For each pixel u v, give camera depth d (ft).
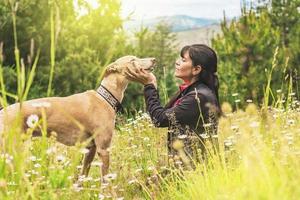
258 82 49.52
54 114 17.43
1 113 16.78
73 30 57.31
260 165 10.77
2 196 11.53
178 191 14.12
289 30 68.39
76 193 13.67
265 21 55.93
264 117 16.94
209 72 17.43
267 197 10.13
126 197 15.87
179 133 16.69
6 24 49.11
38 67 51.34
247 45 53.06
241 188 11.35
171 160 15.43
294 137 14.84
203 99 16.70
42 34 52.03
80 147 13.17
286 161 12.51
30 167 14.16
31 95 48.24
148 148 19.34
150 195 14.75
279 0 68.80
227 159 15.84
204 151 16.67
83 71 53.01
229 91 50.19
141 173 17.21
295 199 10.37
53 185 12.70
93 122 17.81
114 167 17.80
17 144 12.09
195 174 14.20
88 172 18.01
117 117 27.09
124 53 62.13
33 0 50.65
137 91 59.21
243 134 12.40
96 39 59.57
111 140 18.26
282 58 52.29
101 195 13.79
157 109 16.88
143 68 18.06
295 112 21.03
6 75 47.14
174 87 68.28
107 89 18.26
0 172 11.98
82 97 18.06
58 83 52.44
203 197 12.62
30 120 12.98
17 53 11.26
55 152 13.71
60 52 53.72
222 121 16.05
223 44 54.95
